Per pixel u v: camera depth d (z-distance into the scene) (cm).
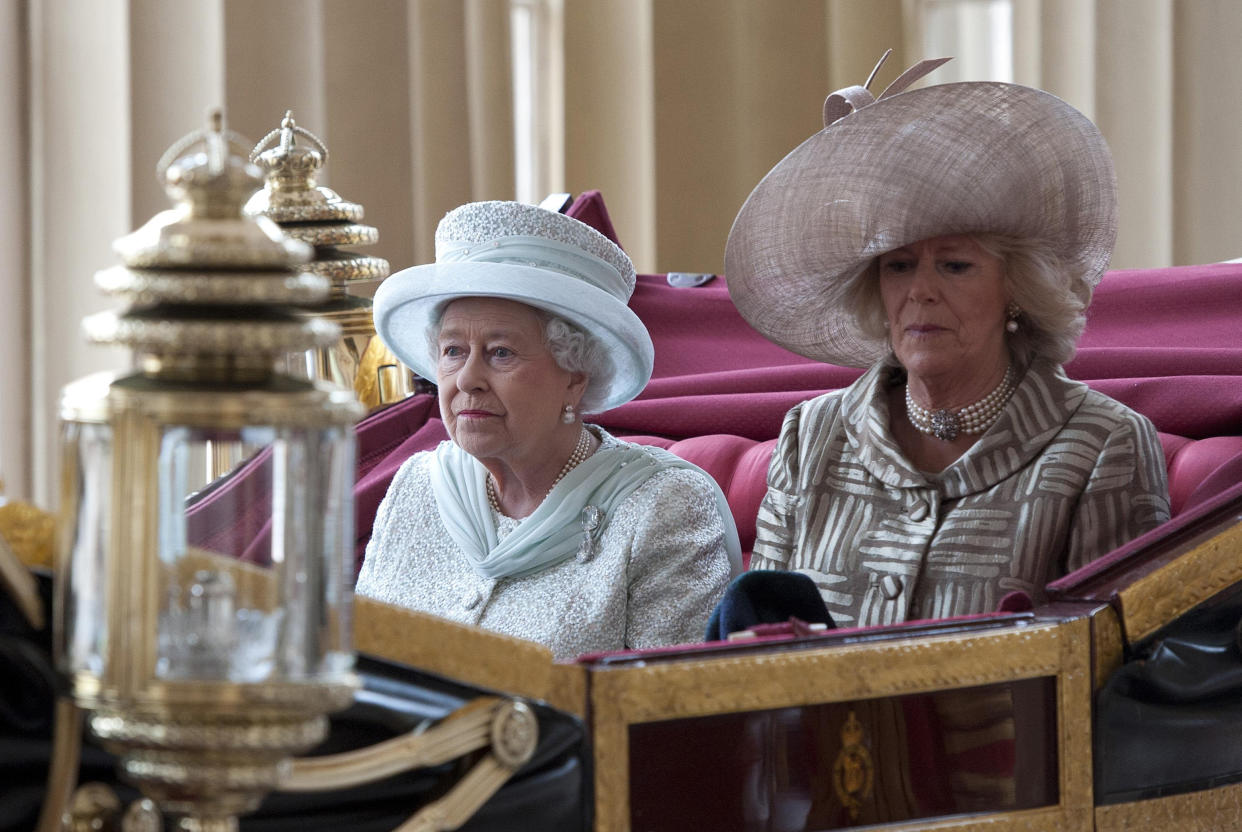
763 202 750
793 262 758
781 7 1847
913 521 708
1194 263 1823
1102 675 546
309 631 341
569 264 742
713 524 745
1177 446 780
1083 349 862
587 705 457
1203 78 1812
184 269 341
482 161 1666
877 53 1845
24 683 375
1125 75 1848
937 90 695
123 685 332
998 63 1933
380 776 392
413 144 1500
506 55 1686
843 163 714
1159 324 914
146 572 335
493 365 734
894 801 503
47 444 1259
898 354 727
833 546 725
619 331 732
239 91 1381
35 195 1256
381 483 864
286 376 354
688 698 470
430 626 430
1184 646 565
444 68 1577
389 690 419
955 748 514
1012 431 700
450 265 729
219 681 333
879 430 732
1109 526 670
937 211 695
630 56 1833
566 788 443
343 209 910
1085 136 712
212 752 336
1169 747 561
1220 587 577
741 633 513
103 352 1279
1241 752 586
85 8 1270
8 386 1242
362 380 916
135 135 1303
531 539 736
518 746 421
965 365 715
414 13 1558
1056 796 534
